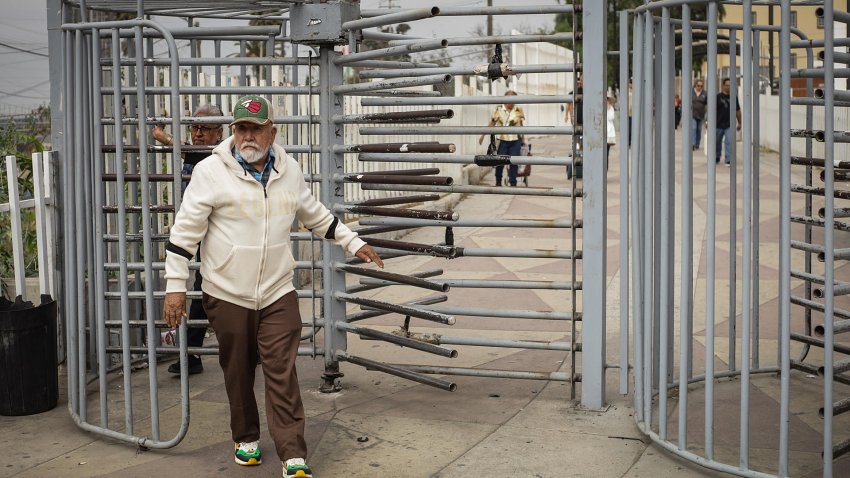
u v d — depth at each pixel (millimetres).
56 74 6434
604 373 5539
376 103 5816
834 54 3984
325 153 5754
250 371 4676
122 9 6312
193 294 5754
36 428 5379
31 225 7719
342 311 5945
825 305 4027
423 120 5305
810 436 5043
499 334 7445
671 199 5520
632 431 5152
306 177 5777
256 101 4395
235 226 4453
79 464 4809
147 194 4855
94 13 6633
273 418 4504
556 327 7637
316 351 5965
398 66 6340
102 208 5109
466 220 5461
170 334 6590
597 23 5152
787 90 4141
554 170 21109
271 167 4559
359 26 5383
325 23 5531
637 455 4797
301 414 4531
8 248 7484
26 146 8906
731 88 5660
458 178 15828
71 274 5336
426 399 5805
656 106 5414
